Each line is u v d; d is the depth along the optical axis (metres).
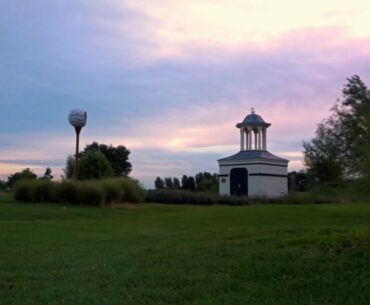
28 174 41.84
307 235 10.98
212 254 9.52
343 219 18.47
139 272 8.30
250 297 6.63
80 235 14.10
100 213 22.98
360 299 6.38
